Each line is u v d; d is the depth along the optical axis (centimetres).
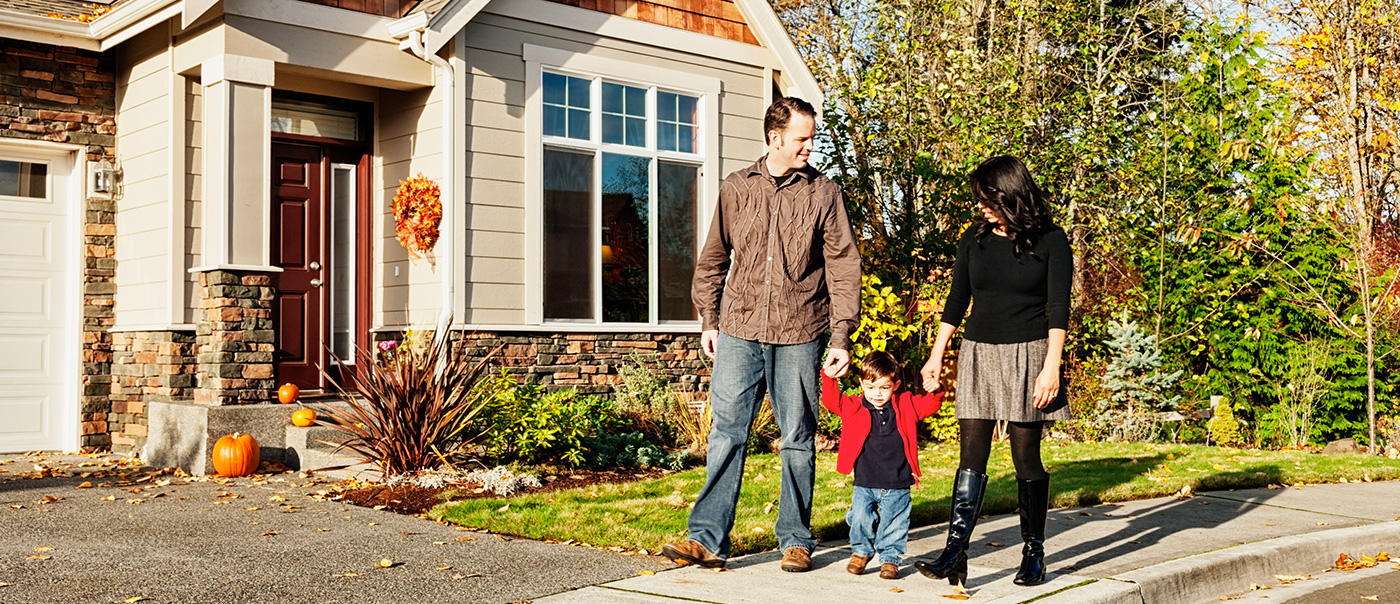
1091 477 841
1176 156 1379
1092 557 570
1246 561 577
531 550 566
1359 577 593
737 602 459
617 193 1085
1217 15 1648
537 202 1023
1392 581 581
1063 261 492
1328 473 884
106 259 1015
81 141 1000
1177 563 549
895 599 467
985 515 700
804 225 506
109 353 1018
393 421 808
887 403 517
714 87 1155
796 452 515
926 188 1330
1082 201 1474
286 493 761
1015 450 504
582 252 1060
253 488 785
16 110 965
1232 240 1311
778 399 517
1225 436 1280
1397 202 1841
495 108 1000
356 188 1051
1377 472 902
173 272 930
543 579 501
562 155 1048
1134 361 1233
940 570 488
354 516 668
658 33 1109
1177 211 1363
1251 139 1273
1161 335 1348
